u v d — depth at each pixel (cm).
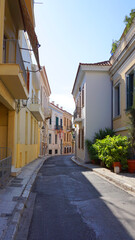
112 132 1625
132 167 1098
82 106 1955
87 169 1405
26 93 963
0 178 700
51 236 389
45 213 519
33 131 1961
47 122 3838
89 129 1752
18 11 920
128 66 1302
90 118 1756
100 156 1245
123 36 1394
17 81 752
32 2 968
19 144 1156
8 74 688
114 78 1652
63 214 510
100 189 780
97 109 1764
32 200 640
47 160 2370
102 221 460
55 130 4397
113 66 1598
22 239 377
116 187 813
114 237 381
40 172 1268
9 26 952
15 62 805
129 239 374
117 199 640
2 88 768
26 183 824
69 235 392
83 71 1784
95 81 1773
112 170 1187
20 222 456
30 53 1680
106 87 1773
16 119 1095
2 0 685
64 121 5131
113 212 519
